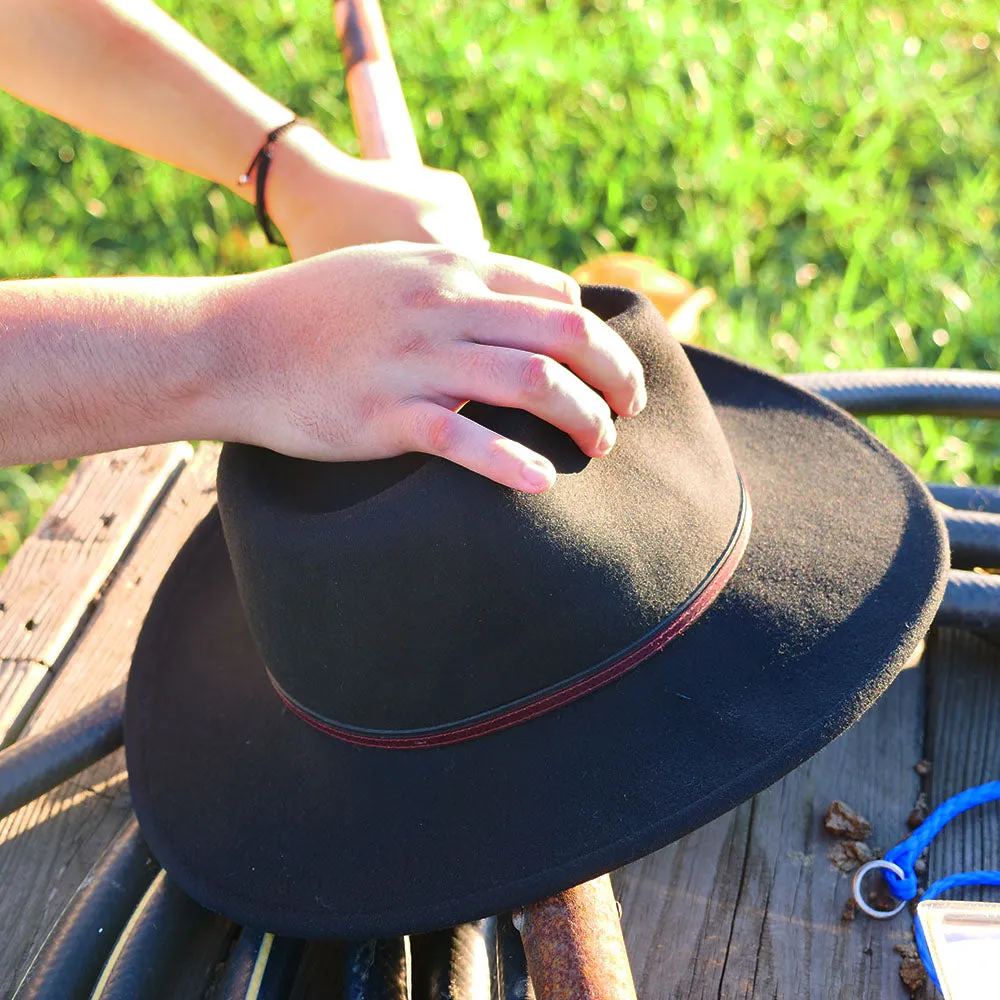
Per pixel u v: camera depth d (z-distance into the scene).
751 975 1.10
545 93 3.21
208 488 1.73
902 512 1.10
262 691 1.15
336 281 0.96
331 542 0.90
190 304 0.98
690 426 1.03
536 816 0.92
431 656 0.92
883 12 3.56
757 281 2.78
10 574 1.59
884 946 1.11
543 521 0.89
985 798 1.15
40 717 1.42
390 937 0.96
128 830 1.21
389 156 1.49
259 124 1.37
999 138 3.07
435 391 0.90
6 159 3.15
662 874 1.19
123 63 1.37
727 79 3.26
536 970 0.88
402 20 3.46
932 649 1.41
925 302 2.65
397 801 0.98
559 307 0.90
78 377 0.95
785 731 0.92
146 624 1.25
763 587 1.01
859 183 2.96
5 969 1.17
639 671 0.96
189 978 1.16
